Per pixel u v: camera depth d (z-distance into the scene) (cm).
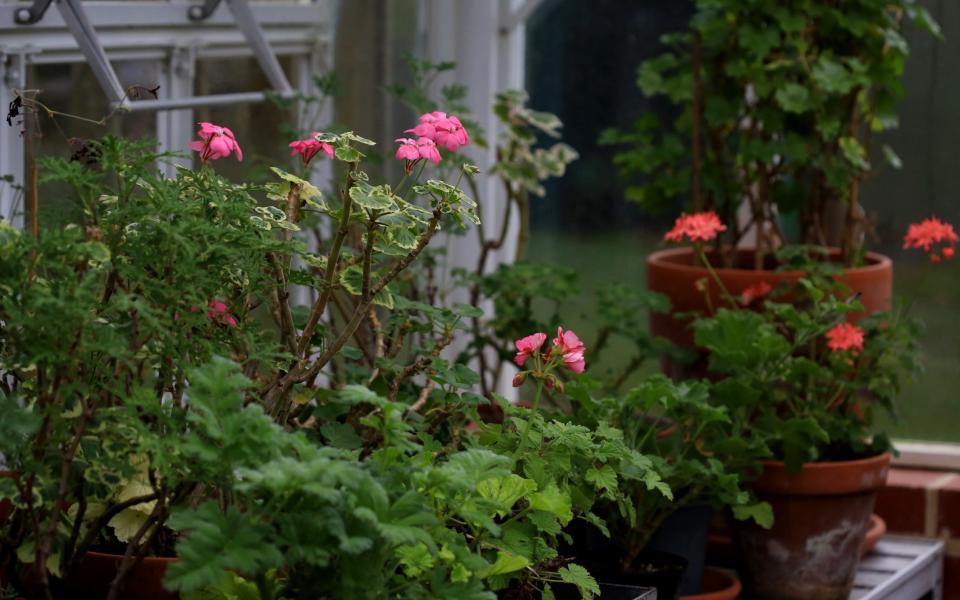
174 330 175
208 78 304
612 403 240
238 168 313
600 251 383
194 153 300
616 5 373
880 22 317
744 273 294
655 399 240
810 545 271
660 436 265
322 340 221
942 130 354
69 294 160
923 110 354
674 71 370
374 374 229
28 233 168
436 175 367
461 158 310
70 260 165
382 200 177
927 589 319
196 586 140
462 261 388
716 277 287
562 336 201
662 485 220
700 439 253
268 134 323
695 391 245
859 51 322
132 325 173
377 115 357
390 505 159
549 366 202
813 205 329
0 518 211
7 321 164
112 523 196
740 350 267
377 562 159
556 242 388
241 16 294
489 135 382
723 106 319
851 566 276
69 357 162
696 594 266
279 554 146
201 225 171
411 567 167
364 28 350
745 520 274
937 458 353
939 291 354
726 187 329
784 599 274
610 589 218
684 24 367
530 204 388
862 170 320
